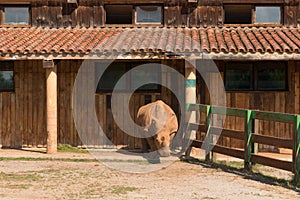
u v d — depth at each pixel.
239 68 17.45
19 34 18.11
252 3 18.86
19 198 10.34
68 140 17.72
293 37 17.11
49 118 16.23
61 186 11.48
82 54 15.73
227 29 18.62
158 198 10.33
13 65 17.80
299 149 11.48
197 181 12.07
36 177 12.51
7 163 14.64
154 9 19.28
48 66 15.77
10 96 17.77
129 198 10.33
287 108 17.22
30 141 17.72
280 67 17.36
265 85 17.44
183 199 10.24
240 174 12.93
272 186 11.48
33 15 19.25
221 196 10.50
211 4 19.00
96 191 10.96
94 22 19.17
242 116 13.57
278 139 12.22
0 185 11.56
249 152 13.34
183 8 19.08
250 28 18.73
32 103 17.75
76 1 18.98
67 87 17.72
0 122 17.75
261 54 15.59
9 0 19.09
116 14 19.58
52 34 18.16
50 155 15.95
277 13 18.97
